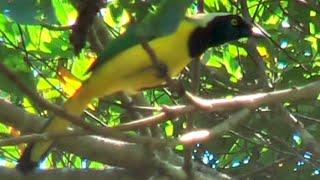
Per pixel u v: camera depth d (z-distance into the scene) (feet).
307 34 24.93
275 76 24.39
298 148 22.24
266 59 24.85
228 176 21.29
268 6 25.48
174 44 17.10
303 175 22.18
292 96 15.92
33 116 18.79
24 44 21.70
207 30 18.04
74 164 25.46
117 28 24.06
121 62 16.78
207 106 14.40
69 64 24.54
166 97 25.03
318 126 23.50
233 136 23.67
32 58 23.91
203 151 24.04
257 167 23.13
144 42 13.44
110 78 16.96
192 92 16.87
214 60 26.53
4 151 24.89
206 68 24.57
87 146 18.92
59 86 23.90
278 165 22.41
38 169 17.94
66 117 12.95
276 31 25.21
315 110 23.71
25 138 13.23
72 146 18.92
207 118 23.13
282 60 24.67
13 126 18.70
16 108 18.69
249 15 23.63
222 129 15.55
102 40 20.54
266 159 23.61
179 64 17.49
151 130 19.63
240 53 26.30
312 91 16.12
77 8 11.17
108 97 23.85
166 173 18.78
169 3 10.67
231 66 26.25
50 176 18.07
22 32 22.52
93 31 19.26
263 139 23.40
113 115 24.36
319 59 25.13
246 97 15.28
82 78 24.23
